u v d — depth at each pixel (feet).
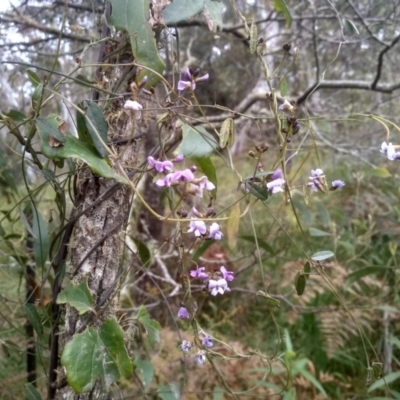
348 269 2.72
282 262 2.94
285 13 1.23
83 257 1.05
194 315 1.16
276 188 1.04
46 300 1.67
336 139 3.53
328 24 3.45
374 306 2.30
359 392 2.19
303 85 3.57
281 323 2.75
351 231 3.00
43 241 1.19
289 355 1.84
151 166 0.97
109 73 1.08
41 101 0.91
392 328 2.39
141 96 1.05
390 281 2.63
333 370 2.43
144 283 2.48
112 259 1.07
